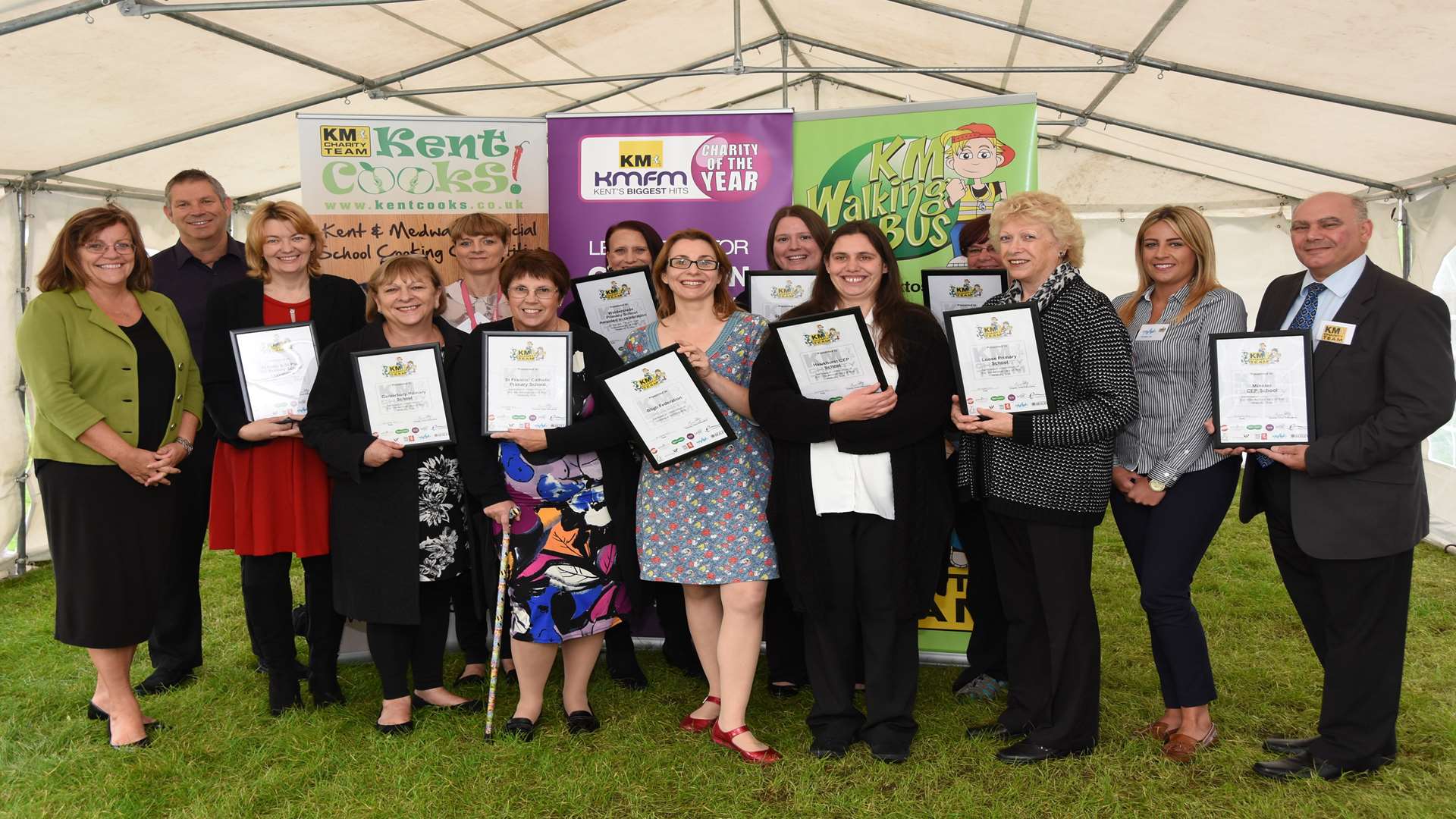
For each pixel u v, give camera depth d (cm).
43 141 610
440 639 393
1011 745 340
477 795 316
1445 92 549
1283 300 334
